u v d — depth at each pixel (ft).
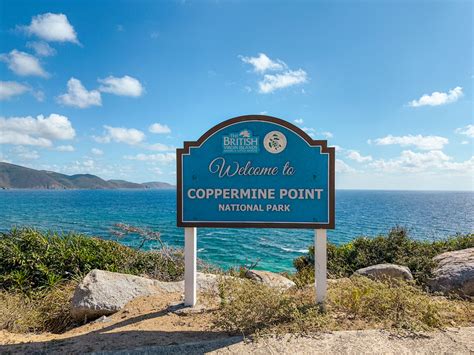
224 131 17.61
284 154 17.19
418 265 23.06
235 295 15.51
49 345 12.92
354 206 281.13
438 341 12.08
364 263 27.22
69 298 20.62
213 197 17.56
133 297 19.34
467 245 28.84
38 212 177.99
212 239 81.46
